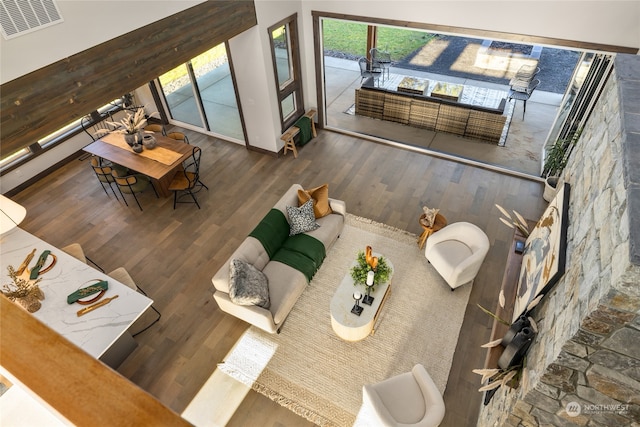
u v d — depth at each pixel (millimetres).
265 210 6320
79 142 7750
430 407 3398
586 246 2293
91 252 5812
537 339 2717
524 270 3629
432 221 5152
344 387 4156
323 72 7406
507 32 5414
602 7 4691
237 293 4105
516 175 6609
